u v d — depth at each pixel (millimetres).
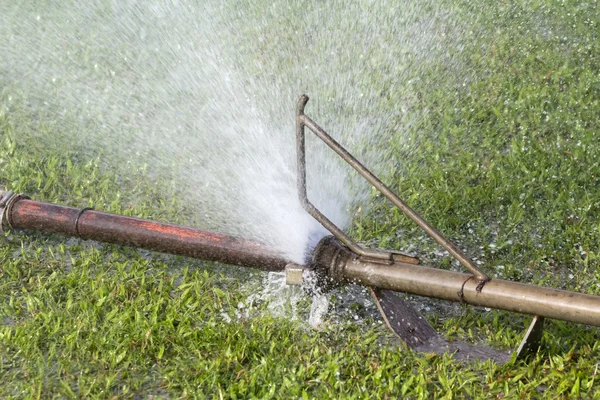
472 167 4320
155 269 3711
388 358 3281
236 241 3406
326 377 3195
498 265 3777
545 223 3992
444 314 3533
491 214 4062
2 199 3666
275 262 3365
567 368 3238
